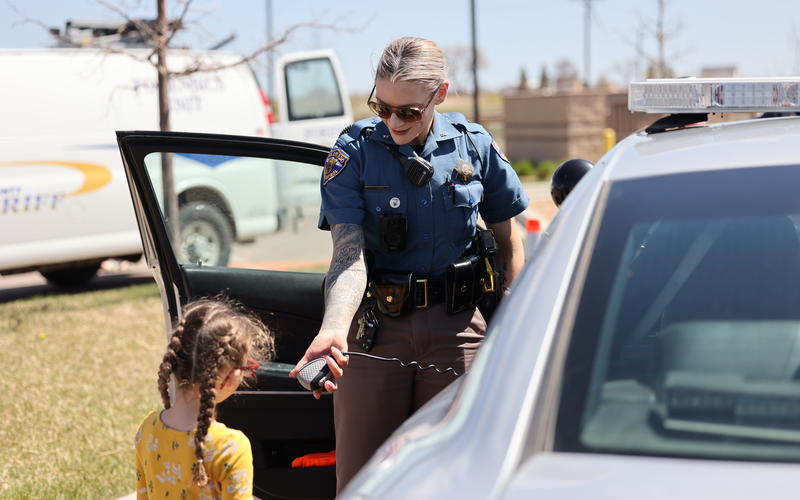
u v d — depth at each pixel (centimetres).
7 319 787
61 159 866
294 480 322
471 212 271
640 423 146
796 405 148
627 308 162
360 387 272
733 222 175
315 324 348
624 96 1816
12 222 841
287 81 1059
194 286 334
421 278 270
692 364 157
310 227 681
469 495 134
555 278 168
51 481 438
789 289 166
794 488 129
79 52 884
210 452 223
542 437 143
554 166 2370
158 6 793
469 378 163
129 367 639
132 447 482
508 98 2850
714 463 137
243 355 230
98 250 892
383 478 150
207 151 313
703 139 209
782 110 242
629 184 189
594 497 130
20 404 558
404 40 256
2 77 843
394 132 258
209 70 812
